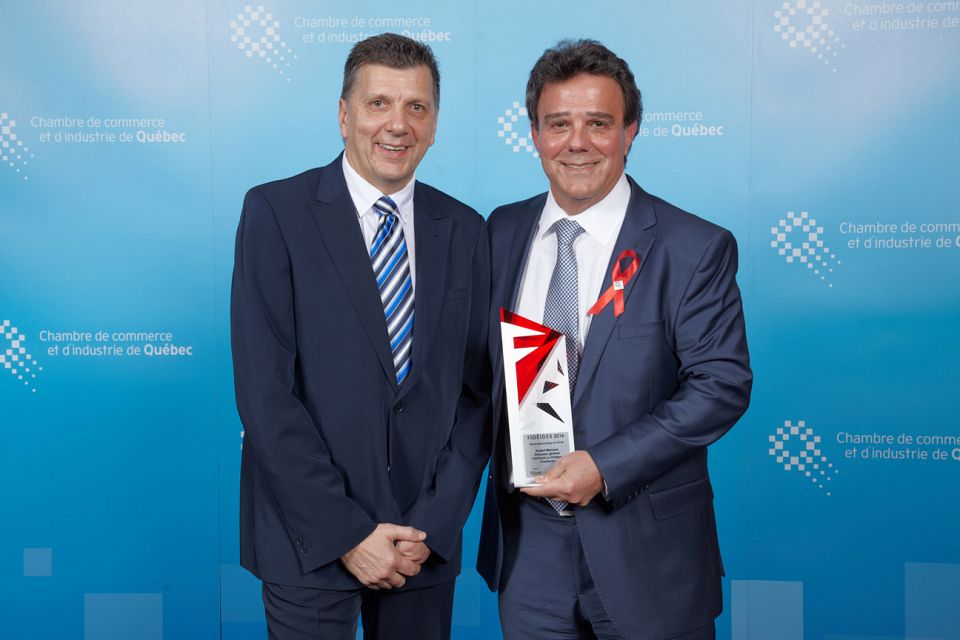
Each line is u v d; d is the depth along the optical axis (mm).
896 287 2617
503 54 2635
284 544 1715
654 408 1668
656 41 2609
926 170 2586
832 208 2617
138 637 2750
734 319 1675
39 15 2619
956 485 2635
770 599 2705
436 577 1809
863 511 2666
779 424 2674
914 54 2566
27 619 2738
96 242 2672
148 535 2734
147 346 2699
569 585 1724
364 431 1701
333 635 1739
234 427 2719
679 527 1704
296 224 1709
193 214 2672
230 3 2625
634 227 1694
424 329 1741
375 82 1680
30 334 2688
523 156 2660
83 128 2648
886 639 2680
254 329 1656
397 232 1766
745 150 2621
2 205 2656
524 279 1787
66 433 2707
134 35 2631
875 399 2643
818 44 2584
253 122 2654
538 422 1649
